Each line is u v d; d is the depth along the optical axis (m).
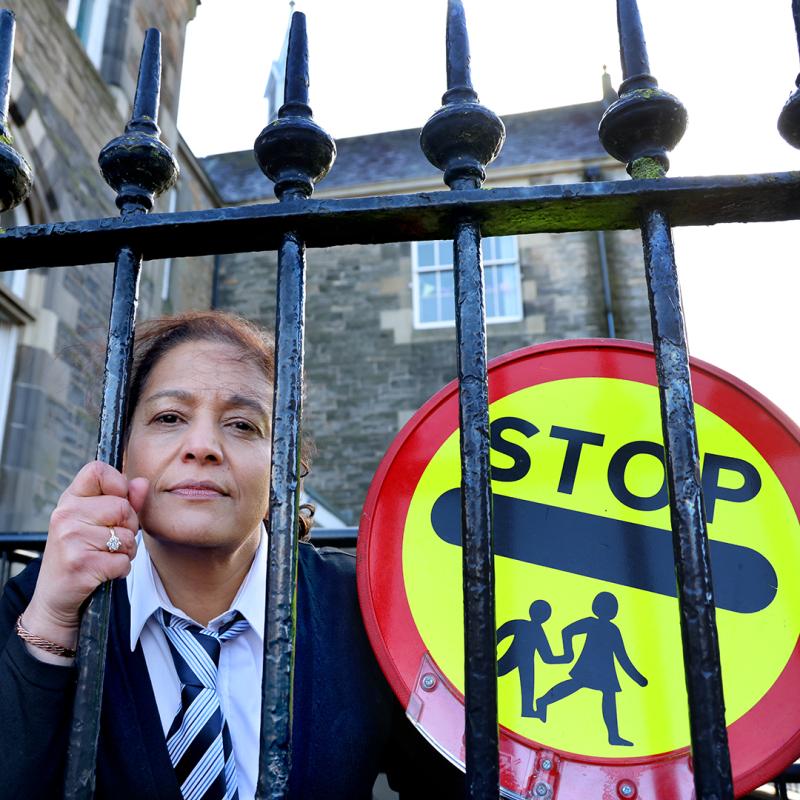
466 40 0.97
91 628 0.85
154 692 1.21
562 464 1.04
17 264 1.00
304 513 1.61
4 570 2.11
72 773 0.79
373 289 10.07
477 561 0.77
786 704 0.87
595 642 0.94
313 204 0.90
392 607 0.98
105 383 0.91
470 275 0.88
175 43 8.00
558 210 0.89
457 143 0.93
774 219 0.91
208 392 1.21
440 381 9.49
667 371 0.81
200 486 1.16
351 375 9.66
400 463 1.06
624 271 9.54
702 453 1.00
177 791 1.11
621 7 0.97
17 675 0.88
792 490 0.95
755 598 0.92
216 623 1.30
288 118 0.95
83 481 0.88
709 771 0.69
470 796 0.71
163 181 0.99
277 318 0.89
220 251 0.97
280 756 0.75
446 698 0.94
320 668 1.23
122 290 0.92
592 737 0.89
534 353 1.09
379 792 2.22
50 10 5.61
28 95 5.23
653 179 0.86
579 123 10.80
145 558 1.33
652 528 0.99
